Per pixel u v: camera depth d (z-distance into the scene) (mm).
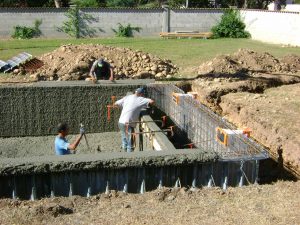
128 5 31266
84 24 24250
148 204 5680
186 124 9727
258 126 9641
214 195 5938
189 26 25672
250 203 5688
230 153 6609
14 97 10539
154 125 9008
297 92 11898
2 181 5988
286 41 21875
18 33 23578
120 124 9164
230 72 13781
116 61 14016
